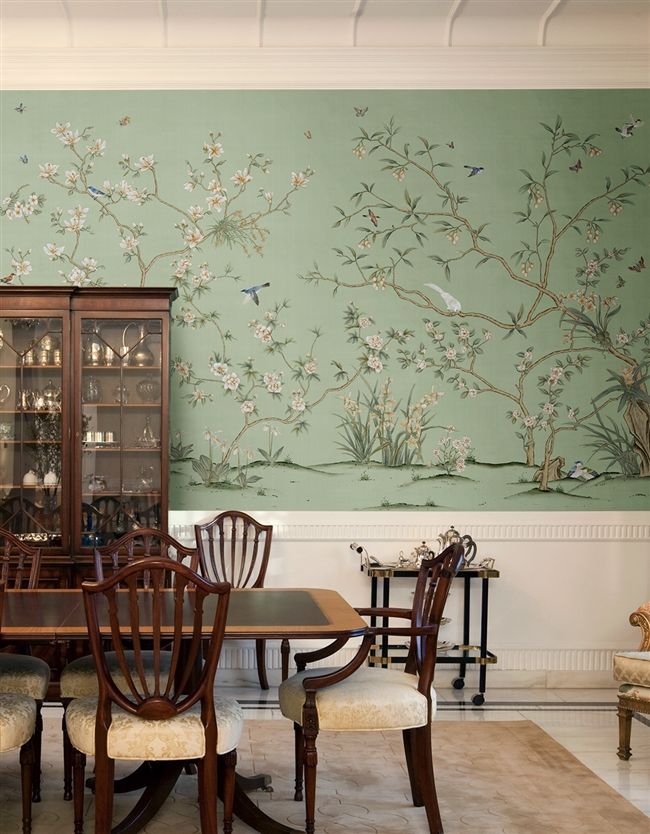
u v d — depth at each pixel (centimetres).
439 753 406
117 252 537
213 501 535
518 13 535
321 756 401
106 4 515
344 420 541
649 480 546
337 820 329
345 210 543
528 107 548
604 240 548
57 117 537
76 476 496
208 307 539
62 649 477
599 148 549
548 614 543
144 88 538
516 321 546
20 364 498
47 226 537
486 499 543
